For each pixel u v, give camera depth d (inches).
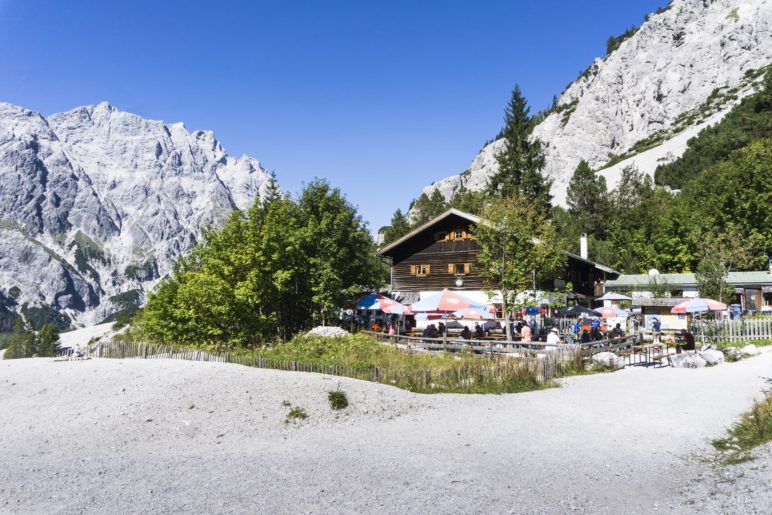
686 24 7760.8
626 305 1786.4
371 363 751.7
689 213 2578.7
